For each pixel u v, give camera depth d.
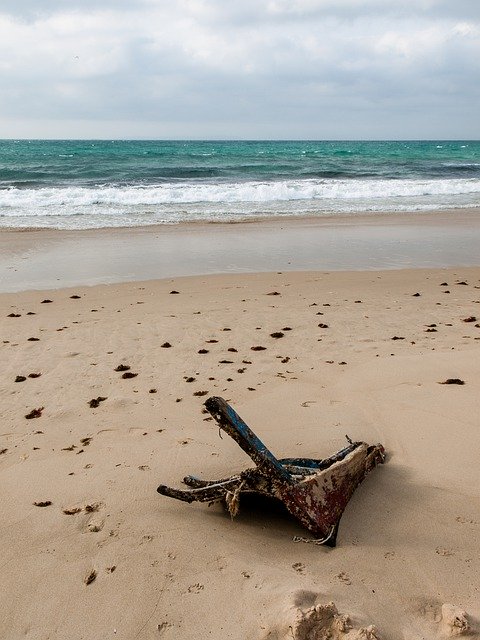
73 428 3.62
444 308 6.45
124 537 2.56
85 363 4.74
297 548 2.48
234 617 2.12
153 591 2.27
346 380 4.27
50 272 8.48
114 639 2.08
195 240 11.14
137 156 41.25
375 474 3.06
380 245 10.71
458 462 3.13
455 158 43.09
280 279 8.00
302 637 1.97
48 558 2.46
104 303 6.76
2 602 2.25
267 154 46.66
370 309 6.40
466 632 2.01
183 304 6.66
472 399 3.84
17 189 18.69
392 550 2.47
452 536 2.56
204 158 39.69
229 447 3.33
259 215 14.51
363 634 1.96
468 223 13.41
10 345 5.21
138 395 4.09
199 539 2.54
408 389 4.06
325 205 16.77
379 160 39.16
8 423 3.71
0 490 2.96
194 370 4.55
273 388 4.17
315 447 3.33
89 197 17.06
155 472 3.08
